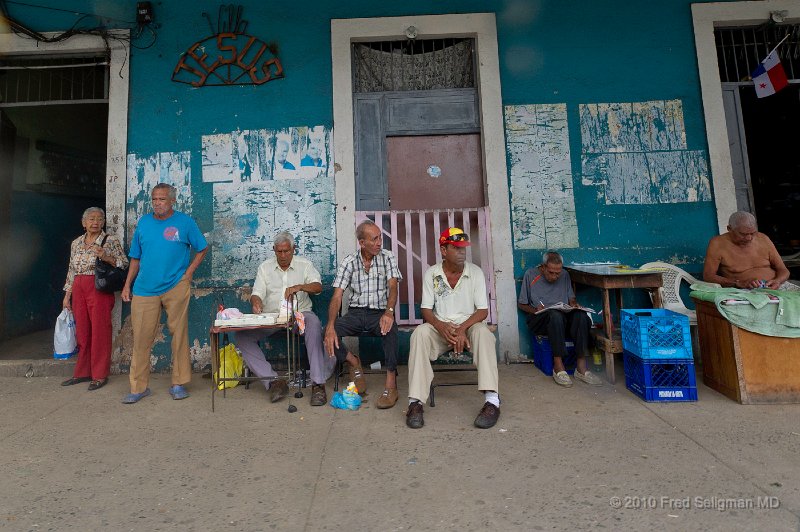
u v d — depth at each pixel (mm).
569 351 3904
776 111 5129
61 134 6453
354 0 4543
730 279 3848
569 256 4367
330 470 2338
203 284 4398
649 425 2760
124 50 4543
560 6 4516
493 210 4371
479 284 3238
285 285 3814
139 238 3529
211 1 4559
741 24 4539
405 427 2863
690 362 3125
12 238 5695
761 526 1786
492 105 4449
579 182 4414
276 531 1851
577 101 4465
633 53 4488
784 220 5258
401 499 2055
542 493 2068
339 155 4438
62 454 2566
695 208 4387
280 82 4508
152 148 4488
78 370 3906
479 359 2941
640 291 4387
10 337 5676
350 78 4492
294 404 3334
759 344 3062
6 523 1922
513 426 2824
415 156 4613
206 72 4523
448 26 4500
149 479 2281
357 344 4316
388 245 4379
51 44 4535
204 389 3736
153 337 3512
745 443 2477
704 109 4418
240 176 4465
